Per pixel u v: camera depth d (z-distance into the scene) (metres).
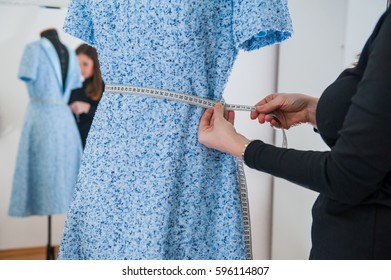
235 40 0.66
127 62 0.70
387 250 0.59
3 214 2.21
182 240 0.70
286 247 1.67
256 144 0.64
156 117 0.69
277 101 0.85
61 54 2.15
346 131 0.52
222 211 0.72
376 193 0.58
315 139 1.49
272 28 0.64
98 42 0.73
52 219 2.26
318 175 0.56
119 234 0.72
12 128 2.16
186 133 0.69
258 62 1.69
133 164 0.70
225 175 0.72
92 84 2.21
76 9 0.77
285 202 1.68
